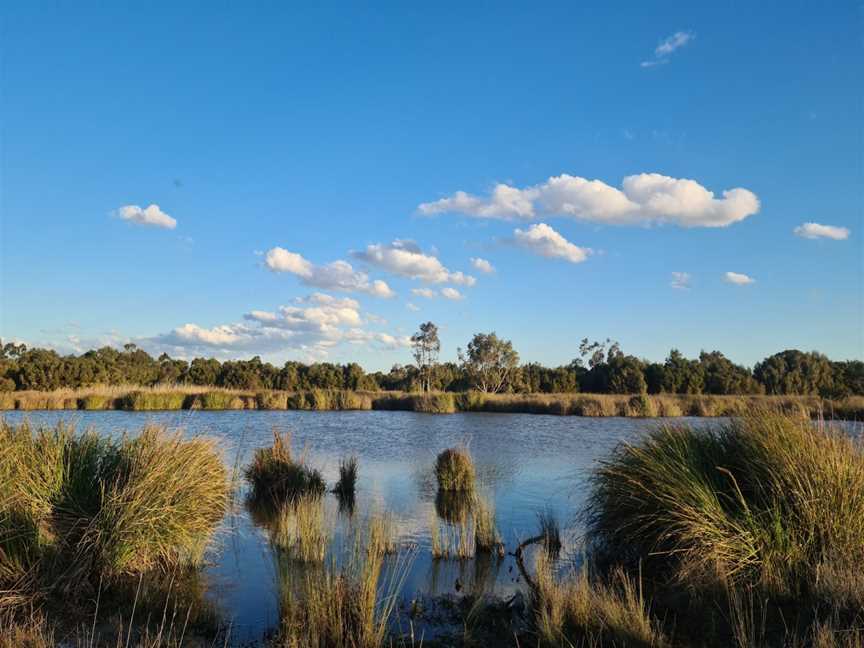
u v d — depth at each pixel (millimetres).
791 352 65062
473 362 85938
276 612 7219
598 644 6086
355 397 46906
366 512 12469
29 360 53062
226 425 31141
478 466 18469
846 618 5926
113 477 8914
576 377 78938
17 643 5566
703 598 6938
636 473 9047
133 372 64188
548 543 10055
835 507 7484
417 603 7500
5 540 7301
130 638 6348
